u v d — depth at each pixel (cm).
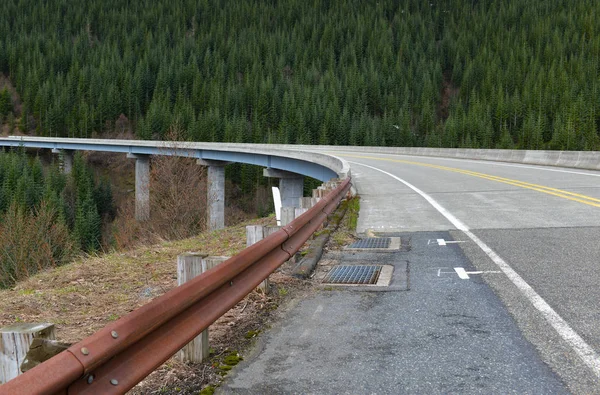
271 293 602
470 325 477
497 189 1667
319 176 4416
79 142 11200
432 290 594
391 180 2205
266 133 14388
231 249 1038
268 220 1593
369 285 626
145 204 4769
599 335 442
